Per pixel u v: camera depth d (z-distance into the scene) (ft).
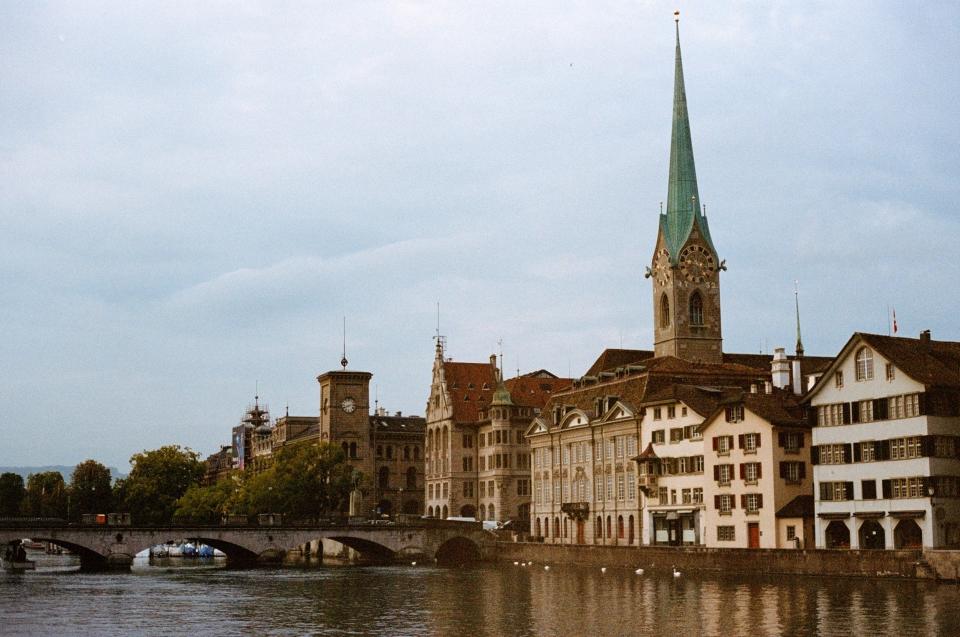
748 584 357.82
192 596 363.56
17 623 286.25
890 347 393.29
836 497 404.36
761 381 499.92
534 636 250.16
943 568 334.03
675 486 486.79
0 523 496.64
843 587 331.57
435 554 597.11
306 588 396.78
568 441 586.04
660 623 265.95
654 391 524.52
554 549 522.47
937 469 372.38
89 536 514.27
